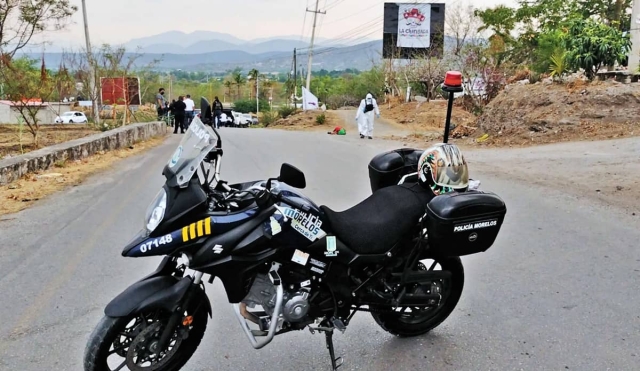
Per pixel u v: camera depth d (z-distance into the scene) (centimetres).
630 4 3500
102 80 2723
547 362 400
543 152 1317
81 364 400
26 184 996
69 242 659
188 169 344
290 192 364
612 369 389
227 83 9894
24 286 533
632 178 941
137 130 1809
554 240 647
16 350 419
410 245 405
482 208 379
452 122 2666
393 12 4125
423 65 3759
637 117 1502
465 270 567
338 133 2331
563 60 1778
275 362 408
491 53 3158
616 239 643
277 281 360
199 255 343
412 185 429
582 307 480
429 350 422
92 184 998
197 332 384
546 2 3584
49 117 3541
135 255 341
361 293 395
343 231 380
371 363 405
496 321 462
